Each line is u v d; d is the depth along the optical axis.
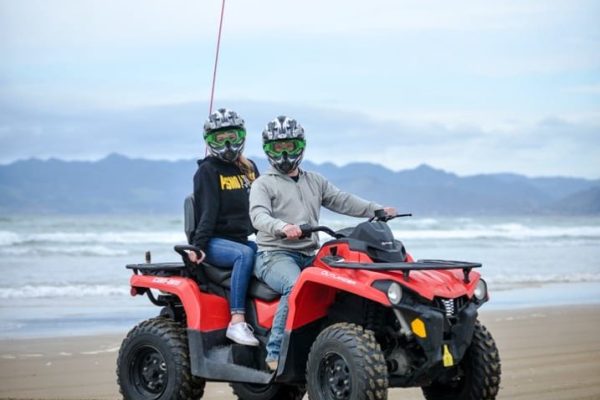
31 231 56.19
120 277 26.59
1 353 14.50
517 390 11.05
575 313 18.97
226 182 10.07
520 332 16.25
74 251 36.22
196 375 9.52
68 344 15.43
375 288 8.17
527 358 13.55
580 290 23.88
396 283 8.13
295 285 8.77
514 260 33.72
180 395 9.65
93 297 22.20
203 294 9.76
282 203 9.60
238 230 10.07
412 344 8.52
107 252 35.91
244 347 9.48
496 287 24.62
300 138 9.62
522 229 59.62
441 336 8.15
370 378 8.09
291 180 9.71
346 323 8.48
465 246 42.00
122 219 77.12
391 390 11.44
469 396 8.91
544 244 43.62
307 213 9.69
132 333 10.02
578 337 15.66
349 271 8.45
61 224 64.44
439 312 8.20
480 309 19.73
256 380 9.12
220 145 10.04
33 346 15.20
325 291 8.93
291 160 9.59
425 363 8.27
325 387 8.46
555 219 95.69
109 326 17.61
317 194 9.84
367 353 8.16
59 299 21.80
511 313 18.95
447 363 8.22
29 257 33.72
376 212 9.32
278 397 10.41
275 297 9.51
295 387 10.42
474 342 8.84
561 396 10.67
